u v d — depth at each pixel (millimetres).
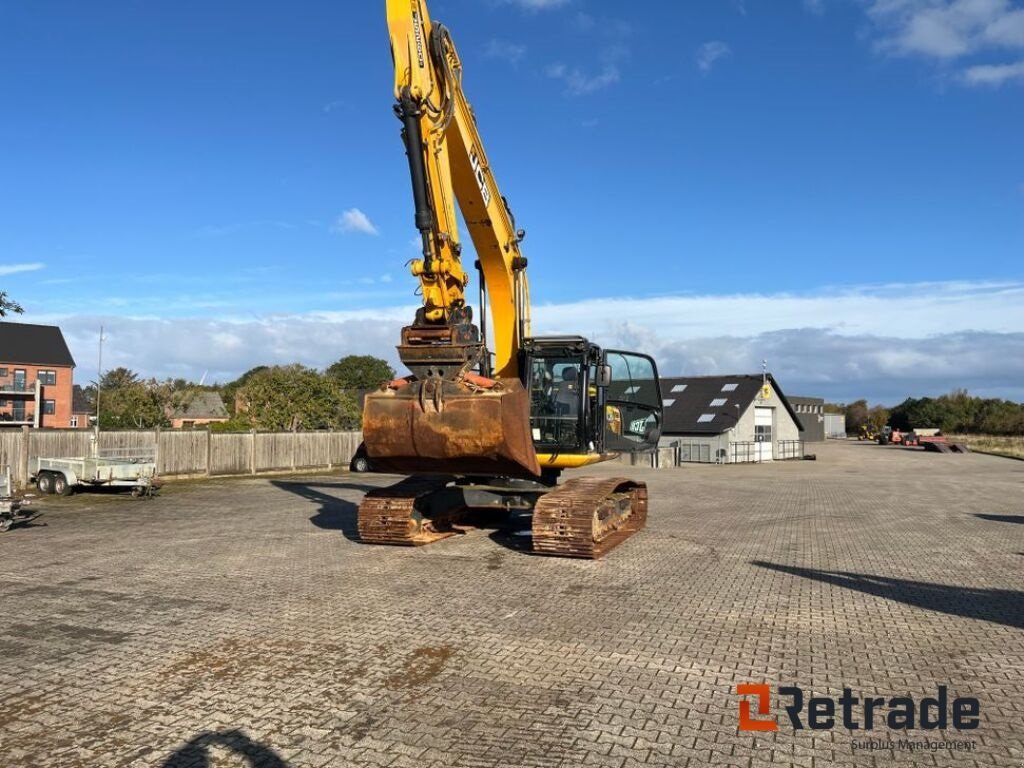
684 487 22828
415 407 8633
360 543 11039
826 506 17078
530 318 12227
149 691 5156
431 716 4719
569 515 9711
